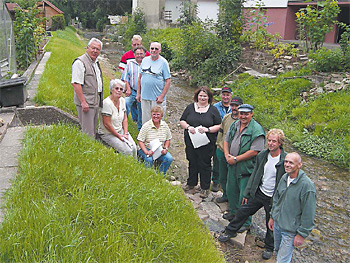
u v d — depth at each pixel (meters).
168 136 6.42
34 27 15.42
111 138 6.19
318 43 14.12
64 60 16.52
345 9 17.47
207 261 3.75
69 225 3.19
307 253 5.03
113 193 3.95
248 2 19.20
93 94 5.93
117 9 58.72
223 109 6.18
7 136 5.04
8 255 2.75
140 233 3.54
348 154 8.20
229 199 5.32
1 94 7.21
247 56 16.22
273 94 12.33
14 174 3.88
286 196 4.07
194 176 6.15
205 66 16.06
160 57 7.00
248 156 4.91
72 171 4.10
